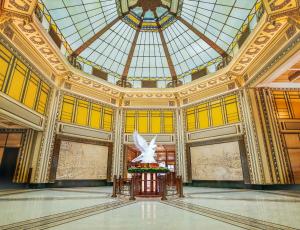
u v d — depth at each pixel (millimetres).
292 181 11438
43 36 10398
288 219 3787
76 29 13539
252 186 11930
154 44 16516
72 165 13570
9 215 4062
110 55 16281
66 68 13328
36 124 11859
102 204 5664
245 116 13172
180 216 4047
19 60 10438
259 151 12023
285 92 13398
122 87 16734
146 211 4594
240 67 13055
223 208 5035
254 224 3408
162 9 14914
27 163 12039
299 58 9742
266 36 10195
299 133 12461
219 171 13789
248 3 11305
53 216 3994
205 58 16000
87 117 15242
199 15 13664
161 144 16578
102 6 13164
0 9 8328
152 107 17375
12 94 9930
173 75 17688
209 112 15414
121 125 16844
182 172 15648
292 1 7824
